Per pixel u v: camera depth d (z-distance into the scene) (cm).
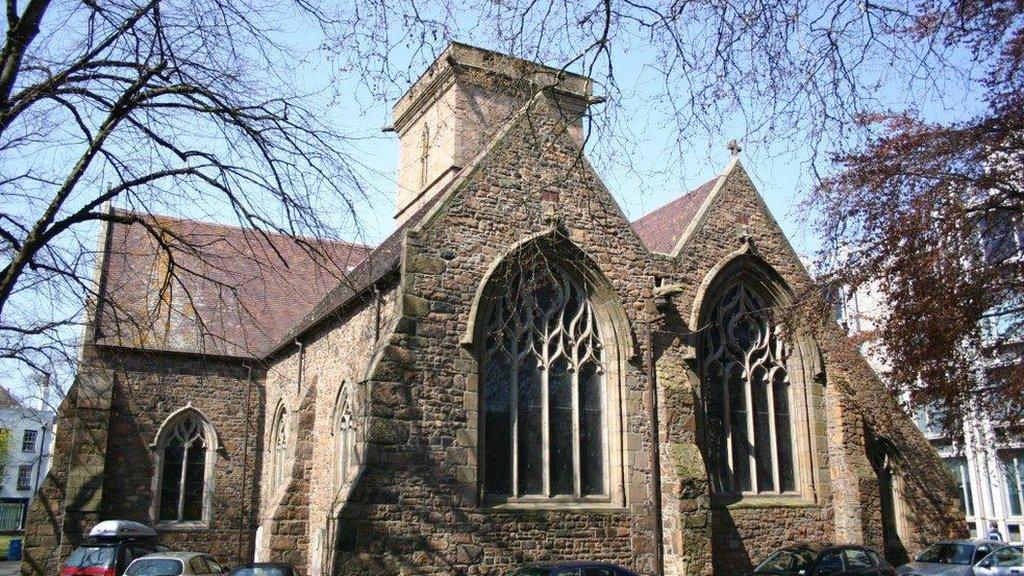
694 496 2116
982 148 1750
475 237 2100
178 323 3041
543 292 2203
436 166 3319
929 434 4322
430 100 3469
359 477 1822
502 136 2173
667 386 2223
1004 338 1977
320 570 2123
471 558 1903
